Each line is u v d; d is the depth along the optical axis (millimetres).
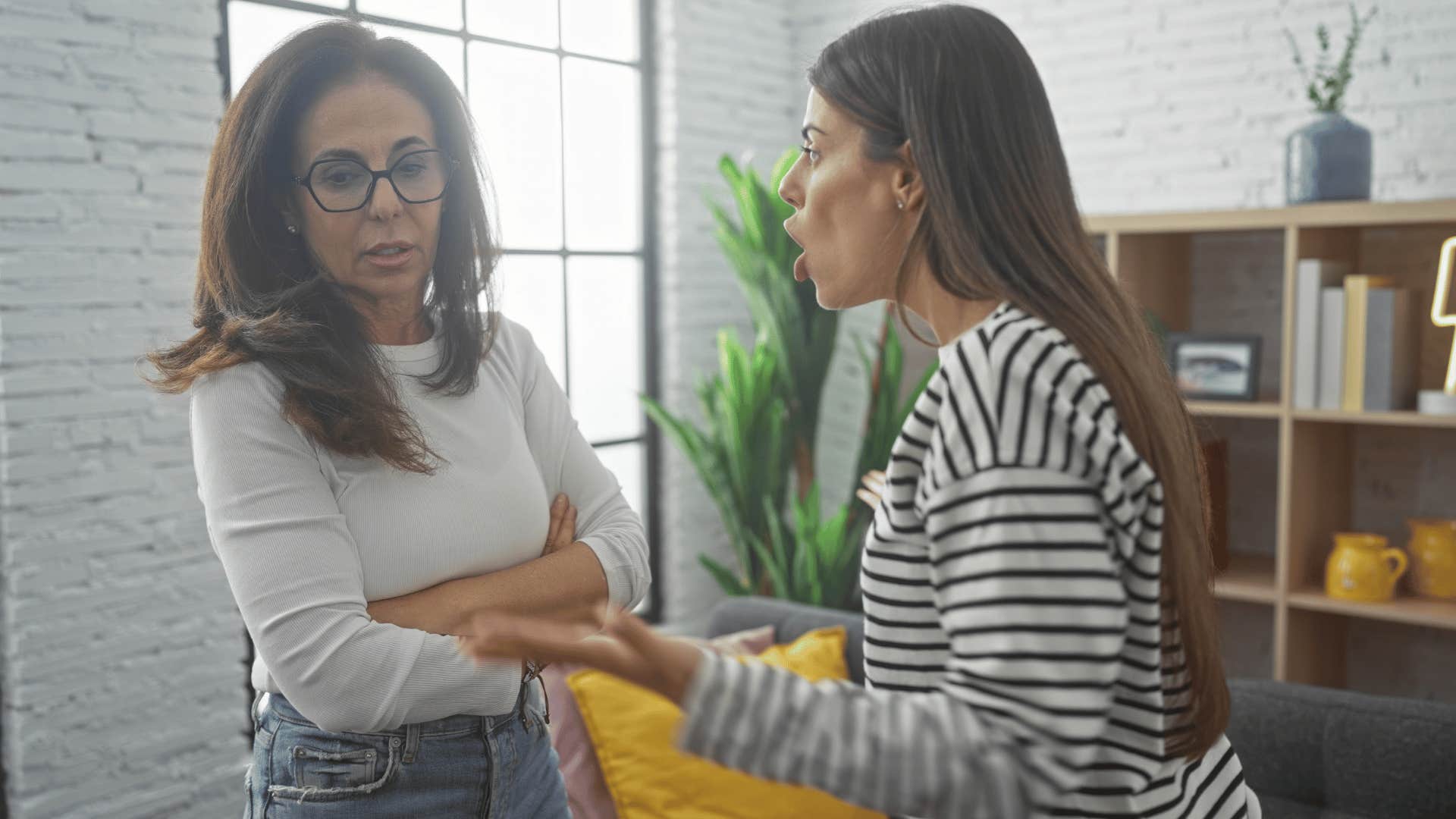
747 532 3457
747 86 4023
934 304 887
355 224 1216
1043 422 746
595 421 3672
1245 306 3379
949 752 706
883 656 855
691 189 3826
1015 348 774
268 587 1117
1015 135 851
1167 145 3473
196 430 1180
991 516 734
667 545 3854
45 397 2350
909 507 823
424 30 3105
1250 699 2031
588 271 3619
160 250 2529
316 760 1166
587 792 2041
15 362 2301
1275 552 3402
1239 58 3328
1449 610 2746
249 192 1213
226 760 2699
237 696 2717
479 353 1333
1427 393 2740
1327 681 3199
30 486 2340
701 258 3883
